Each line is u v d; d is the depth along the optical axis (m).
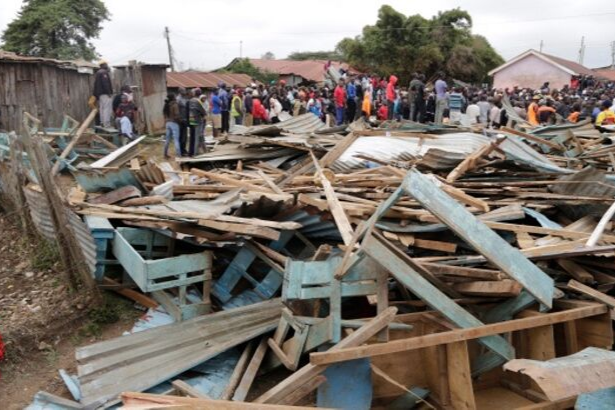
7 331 5.67
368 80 23.25
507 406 4.67
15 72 14.98
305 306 5.26
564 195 7.27
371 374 4.49
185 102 13.37
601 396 3.98
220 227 5.86
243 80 34.19
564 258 5.63
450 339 4.26
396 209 6.18
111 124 15.74
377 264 4.74
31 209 8.27
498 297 4.94
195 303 5.66
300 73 42.38
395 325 4.63
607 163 9.95
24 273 7.43
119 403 4.38
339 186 7.74
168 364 4.81
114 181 7.57
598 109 17.03
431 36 42.16
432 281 4.89
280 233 6.26
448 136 10.72
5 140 10.55
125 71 19.14
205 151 13.83
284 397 4.03
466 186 7.86
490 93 24.47
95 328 5.82
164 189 7.68
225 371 4.95
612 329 4.96
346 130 12.95
